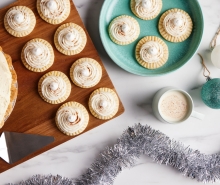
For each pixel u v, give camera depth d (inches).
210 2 44.2
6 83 39.0
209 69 44.8
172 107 42.9
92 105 41.6
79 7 43.3
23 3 41.0
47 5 40.3
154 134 41.9
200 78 44.7
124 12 42.6
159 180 45.4
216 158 43.2
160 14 42.7
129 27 41.8
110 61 43.7
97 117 41.9
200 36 42.1
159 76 44.2
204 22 44.2
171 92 42.9
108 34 42.3
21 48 41.2
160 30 42.5
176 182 45.4
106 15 42.3
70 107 41.5
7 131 41.6
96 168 42.4
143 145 41.7
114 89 42.1
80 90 41.9
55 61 41.6
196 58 44.5
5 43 41.0
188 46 43.1
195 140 45.1
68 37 40.6
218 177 43.0
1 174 44.1
